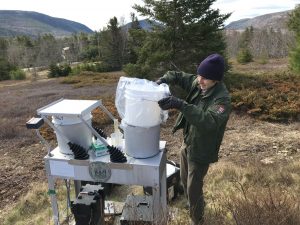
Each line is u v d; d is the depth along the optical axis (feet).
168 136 21.93
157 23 38.60
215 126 7.75
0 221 12.58
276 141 19.75
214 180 13.56
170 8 36.40
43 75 131.44
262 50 173.68
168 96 7.70
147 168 8.43
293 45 48.11
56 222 9.96
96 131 9.48
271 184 12.92
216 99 8.28
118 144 9.62
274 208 7.50
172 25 37.32
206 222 8.17
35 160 18.81
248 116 25.95
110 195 13.15
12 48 190.29
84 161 8.75
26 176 16.53
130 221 9.20
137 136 8.52
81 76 83.92
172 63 37.29
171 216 9.43
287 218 7.25
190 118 7.55
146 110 8.21
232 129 23.02
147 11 37.78
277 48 175.11
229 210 8.33
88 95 44.78
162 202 9.68
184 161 9.95
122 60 122.83
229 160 16.83
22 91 64.69
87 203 9.22
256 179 13.35
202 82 8.59
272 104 26.53
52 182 9.39
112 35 124.88
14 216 12.63
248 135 21.36
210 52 37.37
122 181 8.72
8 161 18.98
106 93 46.01
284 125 23.41
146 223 9.06
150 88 8.28
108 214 10.98
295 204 7.93
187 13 36.96
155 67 38.34
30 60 195.72
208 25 36.42
